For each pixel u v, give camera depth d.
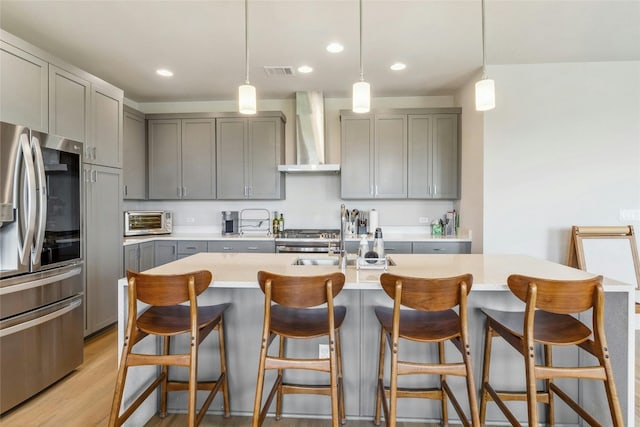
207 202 4.70
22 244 2.07
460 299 1.52
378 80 3.85
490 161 3.49
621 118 3.38
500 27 2.72
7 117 2.24
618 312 1.71
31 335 2.17
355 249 3.98
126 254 3.56
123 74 3.67
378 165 4.19
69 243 2.49
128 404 1.83
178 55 3.21
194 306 1.58
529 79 3.43
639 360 2.69
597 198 3.41
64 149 2.41
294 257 2.56
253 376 2.06
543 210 3.45
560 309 1.47
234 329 2.06
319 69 3.54
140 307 1.92
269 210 4.66
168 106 4.67
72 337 2.51
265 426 1.96
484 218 3.50
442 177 4.14
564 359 1.98
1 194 1.96
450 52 3.15
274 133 4.30
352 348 2.03
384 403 1.80
